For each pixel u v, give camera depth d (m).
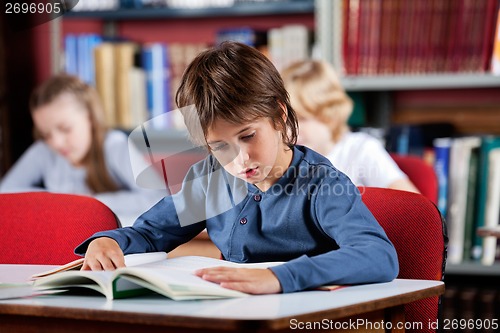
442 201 3.26
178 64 3.67
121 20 4.05
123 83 3.71
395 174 2.88
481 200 3.25
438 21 3.29
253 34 3.56
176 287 1.25
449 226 3.27
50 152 3.61
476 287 3.34
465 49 3.27
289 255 1.69
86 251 1.62
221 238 1.76
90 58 3.74
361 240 1.51
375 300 1.28
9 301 1.29
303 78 2.85
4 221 1.92
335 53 3.41
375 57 3.35
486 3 3.23
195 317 1.13
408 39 3.32
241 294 1.30
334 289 1.37
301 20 3.82
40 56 4.05
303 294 1.32
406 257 1.75
